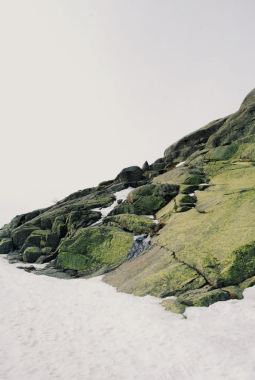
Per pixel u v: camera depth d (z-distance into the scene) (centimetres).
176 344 1558
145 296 2225
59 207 5372
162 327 1744
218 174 3828
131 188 4794
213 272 2111
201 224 2762
